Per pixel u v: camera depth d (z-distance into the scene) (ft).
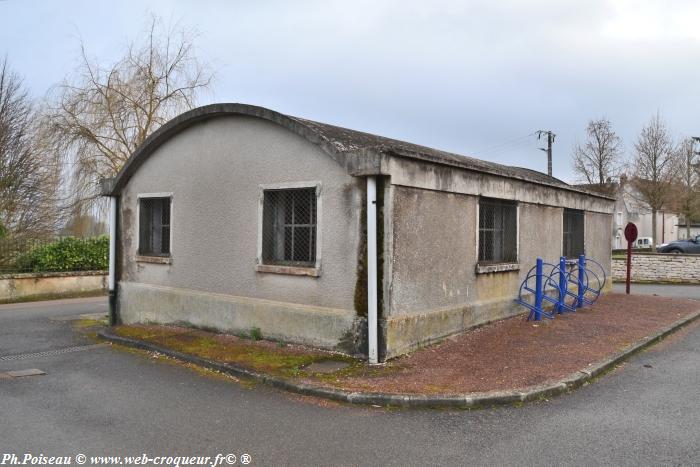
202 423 16.88
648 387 21.26
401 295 24.18
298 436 15.83
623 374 23.22
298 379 20.79
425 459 14.28
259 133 27.78
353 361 23.40
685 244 102.78
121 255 35.88
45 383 21.47
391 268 23.43
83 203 66.03
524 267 35.58
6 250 52.70
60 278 53.36
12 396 19.74
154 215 34.81
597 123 106.52
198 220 30.89
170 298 32.27
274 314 26.99
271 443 15.30
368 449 14.90
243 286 28.53
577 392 20.43
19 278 50.42
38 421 17.02
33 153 63.31
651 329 32.45
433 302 26.50
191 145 31.32
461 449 14.94
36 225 61.41
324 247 25.07
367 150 22.94
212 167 30.14
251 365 22.89
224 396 19.71
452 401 18.45
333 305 24.81
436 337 26.71
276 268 26.78
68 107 65.82
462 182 28.43
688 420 17.39
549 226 39.09
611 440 15.64
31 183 62.28
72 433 15.99
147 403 18.88
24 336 31.83
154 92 69.56
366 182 23.59
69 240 56.90
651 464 14.03
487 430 16.38
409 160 24.35
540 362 23.54
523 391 19.29
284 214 27.53
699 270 68.64
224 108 28.32
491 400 18.70
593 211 47.29
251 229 28.12
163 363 24.71
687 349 28.60
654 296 49.98
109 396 19.71
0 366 24.38
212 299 29.84
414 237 24.99
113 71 67.92
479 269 30.09
